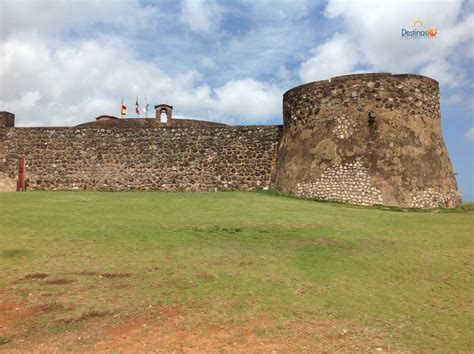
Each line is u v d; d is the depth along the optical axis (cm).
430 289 756
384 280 789
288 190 1983
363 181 1781
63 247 926
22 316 593
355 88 1881
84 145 2356
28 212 1327
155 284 722
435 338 566
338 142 1867
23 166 2344
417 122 1850
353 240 1066
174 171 2302
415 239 1111
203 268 810
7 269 778
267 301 664
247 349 519
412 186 1753
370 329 586
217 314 613
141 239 1013
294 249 968
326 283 755
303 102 2017
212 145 2298
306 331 572
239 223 1232
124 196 1881
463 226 1312
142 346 519
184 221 1248
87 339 532
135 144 2338
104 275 763
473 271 858
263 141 2255
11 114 2511
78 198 1750
